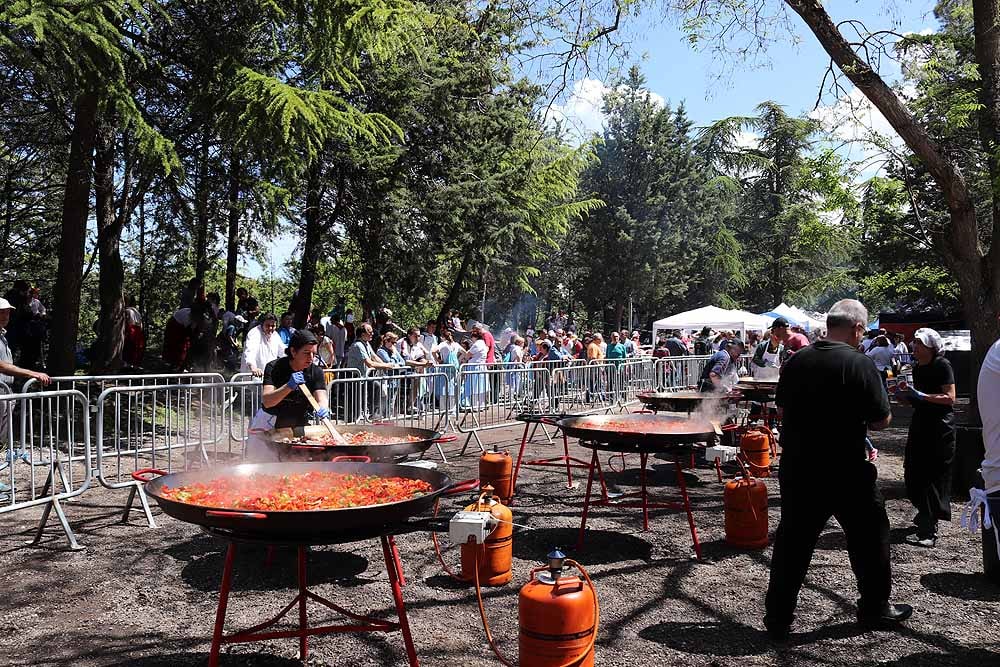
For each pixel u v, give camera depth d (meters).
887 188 9.69
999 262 9.27
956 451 8.27
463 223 19.53
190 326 15.77
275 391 5.95
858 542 4.61
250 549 6.18
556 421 6.50
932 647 4.37
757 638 4.49
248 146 11.21
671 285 56.47
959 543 6.60
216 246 22.45
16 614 4.71
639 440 5.75
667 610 4.95
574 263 58.09
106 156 13.02
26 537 6.43
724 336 21.22
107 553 6.01
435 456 10.88
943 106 10.18
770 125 53.09
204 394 8.75
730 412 11.68
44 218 21.53
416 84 18.03
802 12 9.11
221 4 11.55
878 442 13.02
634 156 56.47
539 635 3.72
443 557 6.02
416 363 13.69
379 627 3.76
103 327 14.16
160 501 3.35
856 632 4.59
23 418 6.30
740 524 6.37
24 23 7.84
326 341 12.91
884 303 35.66
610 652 4.27
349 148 17.11
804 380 4.50
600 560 6.04
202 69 11.28
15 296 14.47
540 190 21.25
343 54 11.15
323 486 3.96
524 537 6.69
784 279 53.28
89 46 9.11
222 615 3.60
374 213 18.69
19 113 14.02
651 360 18.55
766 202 53.78
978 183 10.98
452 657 4.16
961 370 22.75
